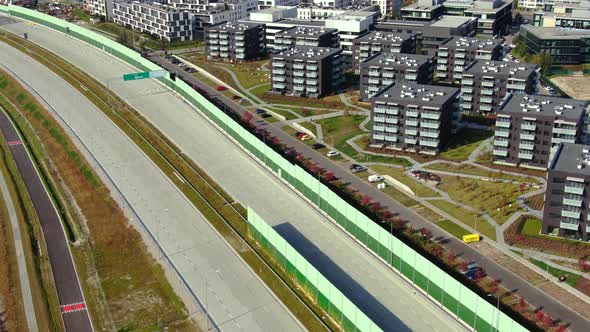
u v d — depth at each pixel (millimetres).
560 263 156375
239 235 171875
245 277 153875
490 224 175625
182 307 143750
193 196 196625
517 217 178875
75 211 194875
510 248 163500
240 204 190000
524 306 140000
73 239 177750
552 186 165375
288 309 140875
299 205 188625
